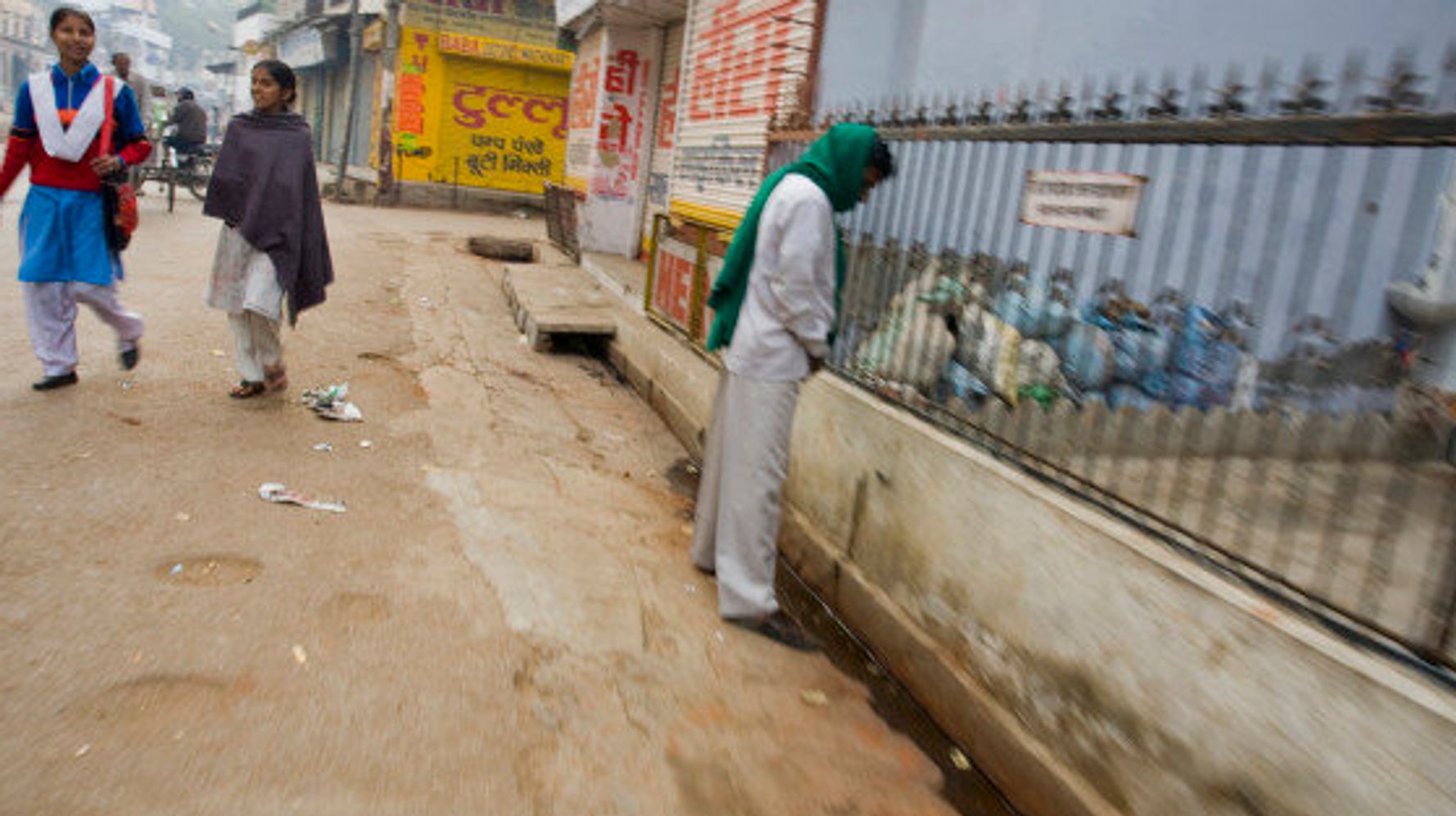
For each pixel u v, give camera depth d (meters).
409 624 3.26
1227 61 4.43
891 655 3.64
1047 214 3.30
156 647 2.88
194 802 2.27
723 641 3.61
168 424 4.83
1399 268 2.85
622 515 4.71
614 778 2.65
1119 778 2.57
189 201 16.59
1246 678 2.24
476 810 2.42
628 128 13.14
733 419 3.77
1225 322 2.71
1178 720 2.40
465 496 4.51
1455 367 2.70
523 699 2.95
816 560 4.34
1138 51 4.72
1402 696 1.93
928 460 3.58
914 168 4.10
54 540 3.45
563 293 9.50
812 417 4.62
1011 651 3.02
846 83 6.09
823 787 2.84
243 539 3.69
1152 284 2.92
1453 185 2.77
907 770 3.03
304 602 3.28
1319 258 2.52
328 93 32.06
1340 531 2.44
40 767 2.30
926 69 5.96
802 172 3.66
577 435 6.00
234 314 5.27
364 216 18.27
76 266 4.91
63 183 4.81
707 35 8.70
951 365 3.74
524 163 23.41
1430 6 3.91
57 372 5.08
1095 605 2.70
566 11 13.80
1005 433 3.41
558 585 3.77
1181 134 2.73
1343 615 2.16
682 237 7.41
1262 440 2.58
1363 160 2.79
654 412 6.90
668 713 3.04
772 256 3.68
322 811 2.31
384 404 5.80
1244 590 2.35
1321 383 2.51
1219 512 2.57
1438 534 2.21
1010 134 3.46
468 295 10.42
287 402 5.51
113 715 2.54
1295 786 2.11
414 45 21.83
